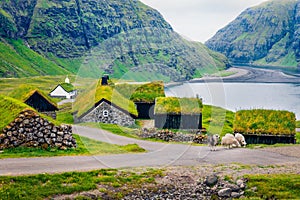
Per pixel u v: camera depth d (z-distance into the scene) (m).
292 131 38.19
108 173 18.84
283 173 19.98
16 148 24.08
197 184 18.72
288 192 17.64
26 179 17.62
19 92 42.09
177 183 18.59
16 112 24.92
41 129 24.56
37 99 40.41
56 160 21.45
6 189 16.66
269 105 114.06
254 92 148.62
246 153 25.67
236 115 40.56
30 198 16.41
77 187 17.48
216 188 18.41
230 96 134.75
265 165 21.81
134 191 17.77
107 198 17.09
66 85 55.06
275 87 170.12
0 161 21.08
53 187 17.34
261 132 38.31
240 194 17.95
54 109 40.88
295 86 175.25
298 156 24.94
